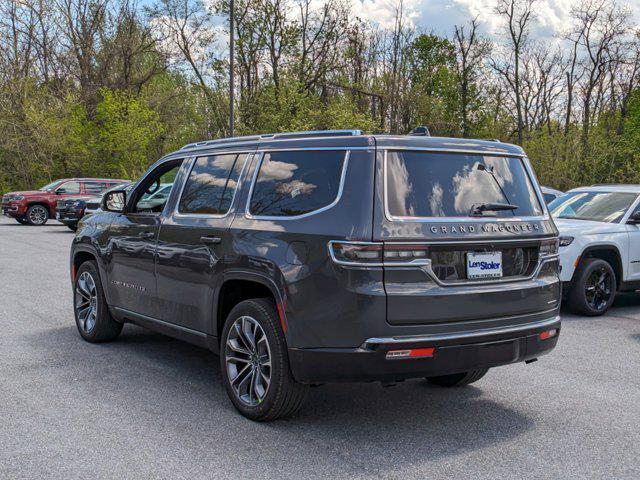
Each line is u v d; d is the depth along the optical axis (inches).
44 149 1551.4
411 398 201.3
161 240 216.1
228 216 190.5
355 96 1818.4
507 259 171.3
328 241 157.0
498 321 166.2
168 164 232.1
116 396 196.9
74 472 142.2
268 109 1577.3
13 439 160.9
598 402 199.2
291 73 1637.6
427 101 1835.6
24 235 804.6
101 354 246.8
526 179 183.2
